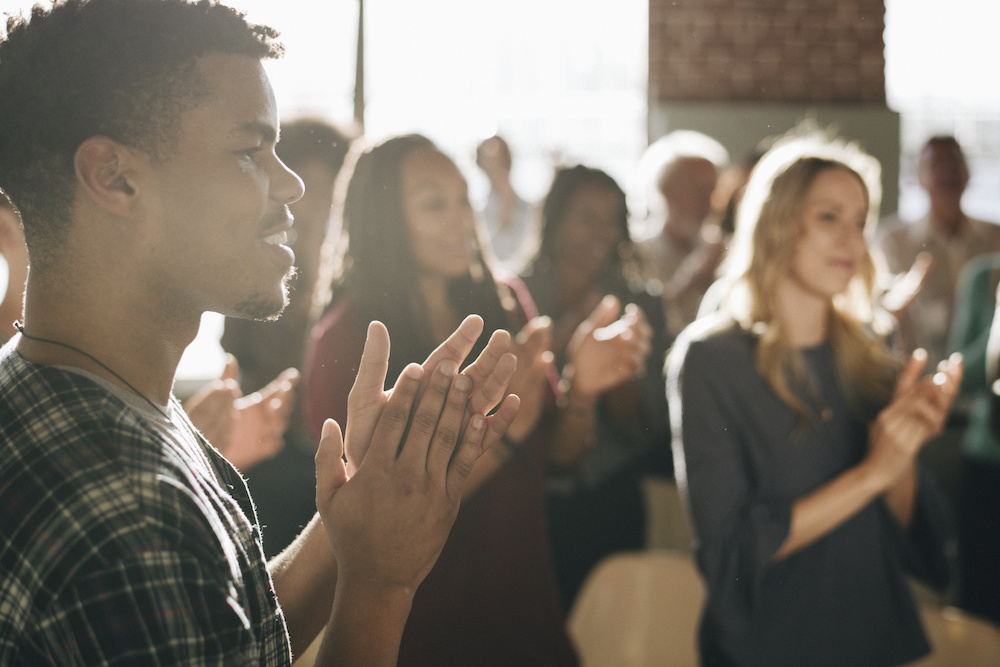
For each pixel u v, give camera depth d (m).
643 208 2.09
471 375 0.47
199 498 0.39
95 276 0.41
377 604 0.44
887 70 2.64
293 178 0.44
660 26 2.45
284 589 0.54
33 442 0.38
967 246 2.15
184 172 0.41
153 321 0.42
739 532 0.97
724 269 1.24
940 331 2.07
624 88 2.39
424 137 0.80
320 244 1.02
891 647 1.03
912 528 1.08
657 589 1.38
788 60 2.57
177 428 0.45
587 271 1.36
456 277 0.82
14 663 0.36
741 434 1.01
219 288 0.42
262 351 1.13
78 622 0.34
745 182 1.77
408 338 0.76
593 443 1.22
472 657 0.76
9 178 0.41
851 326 1.05
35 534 0.35
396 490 0.45
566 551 1.37
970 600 1.81
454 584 0.76
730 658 1.00
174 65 0.40
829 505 0.95
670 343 1.35
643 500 1.42
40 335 0.42
